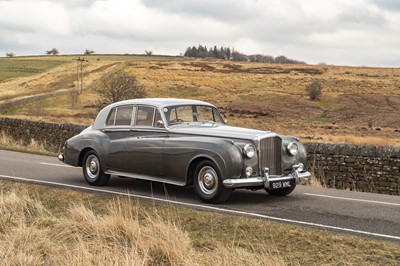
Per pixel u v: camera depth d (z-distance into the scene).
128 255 5.43
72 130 22.52
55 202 8.87
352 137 40.84
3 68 141.50
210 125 9.96
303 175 9.64
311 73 138.00
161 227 6.35
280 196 10.13
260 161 9.00
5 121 26.05
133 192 10.16
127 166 10.19
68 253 5.54
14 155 17.55
